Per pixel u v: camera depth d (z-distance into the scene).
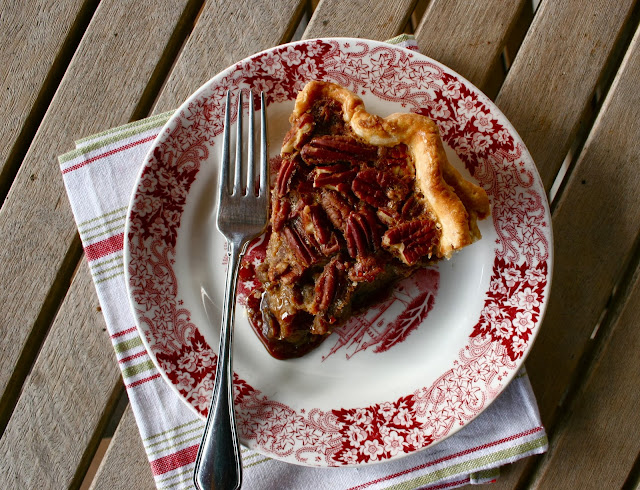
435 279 0.44
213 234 0.44
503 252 0.43
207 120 0.43
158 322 0.43
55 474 0.45
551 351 0.45
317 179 0.41
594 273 0.45
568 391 0.46
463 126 0.43
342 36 0.46
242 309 0.44
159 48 0.46
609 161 0.45
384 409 0.43
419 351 0.44
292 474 0.44
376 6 0.46
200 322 0.44
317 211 0.41
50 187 0.46
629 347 0.45
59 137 0.46
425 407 0.43
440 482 0.44
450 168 0.41
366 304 0.44
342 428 0.43
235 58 0.46
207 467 0.41
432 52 0.45
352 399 0.43
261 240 0.45
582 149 0.46
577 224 0.45
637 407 0.44
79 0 0.46
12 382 0.45
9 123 0.46
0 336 0.45
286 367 0.44
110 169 0.45
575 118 0.45
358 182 0.41
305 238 0.42
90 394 0.45
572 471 0.45
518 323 0.43
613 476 0.44
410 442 0.43
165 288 0.43
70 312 0.45
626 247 0.45
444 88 0.43
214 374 0.43
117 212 0.45
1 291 0.45
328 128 0.42
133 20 0.46
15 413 0.45
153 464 0.44
